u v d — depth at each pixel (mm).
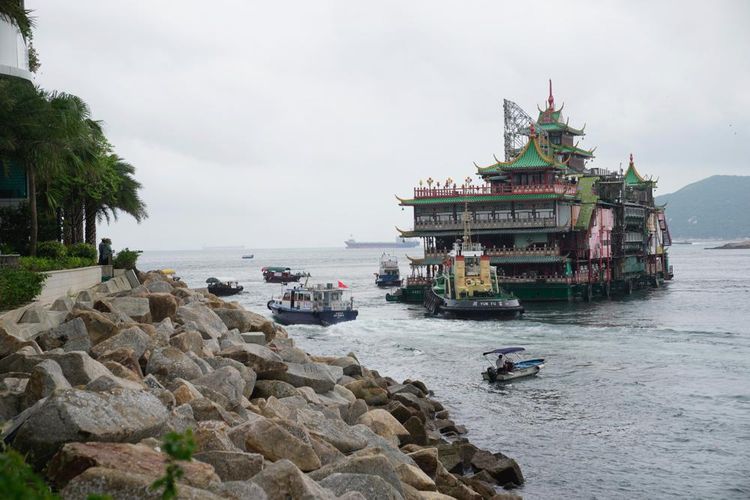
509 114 141875
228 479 14477
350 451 21203
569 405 42719
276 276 194125
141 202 89312
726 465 31906
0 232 49844
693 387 46938
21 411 16328
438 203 122750
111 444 12898
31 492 7402
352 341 69688
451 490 23062
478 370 54062
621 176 148250
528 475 30594
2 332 21859
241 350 27000
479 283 93000
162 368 22047
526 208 119812
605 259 131875
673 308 100438
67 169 53375
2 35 48844
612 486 29391
